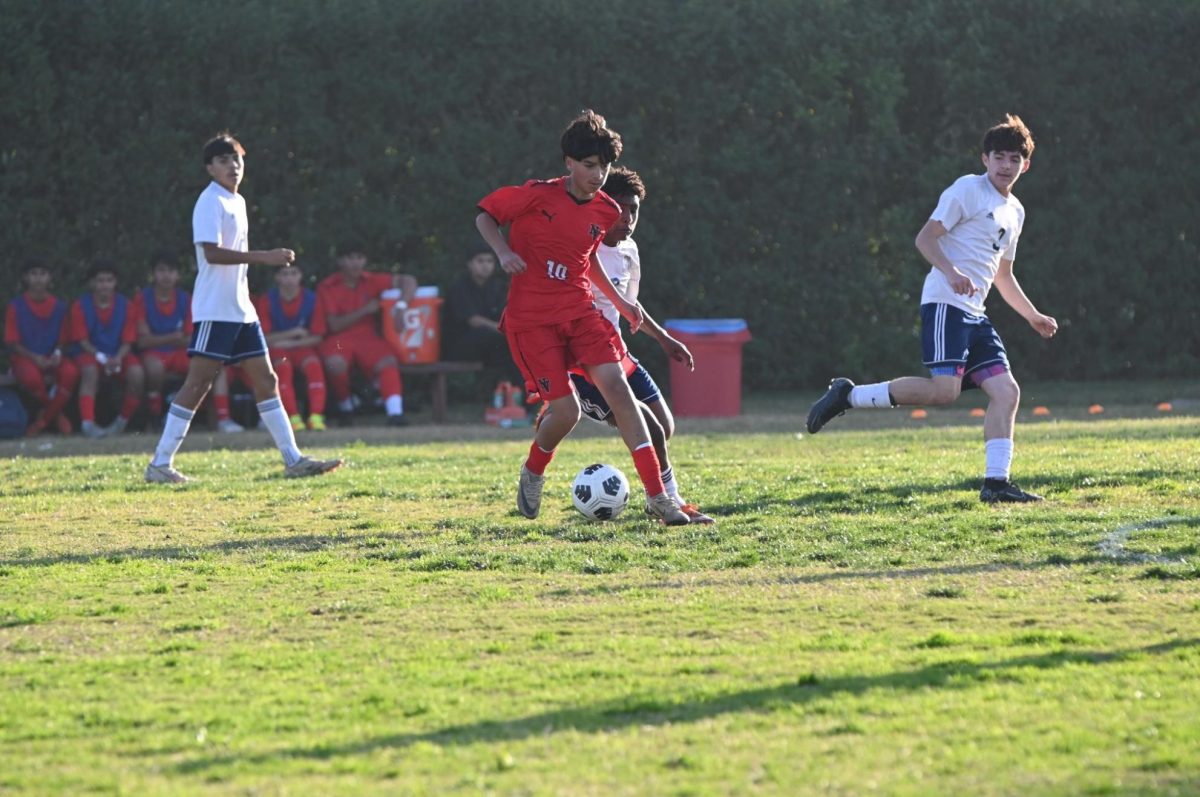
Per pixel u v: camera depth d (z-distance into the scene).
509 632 18.55
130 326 51.94
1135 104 65.06
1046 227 64.62
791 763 13.10
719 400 55.00
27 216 54.97
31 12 54.34
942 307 29.05
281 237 58.44
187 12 55.94
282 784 12.78
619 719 14.59
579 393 28.27
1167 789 12.30
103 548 25.52
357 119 58.50
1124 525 25.02
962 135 64.88
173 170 56.53
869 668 16.23
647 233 61.66
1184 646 16.92
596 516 27.28
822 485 31.09
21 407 51.31
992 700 14.92
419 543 25.42
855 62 63.03
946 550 23.50
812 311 63.59
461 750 13.62
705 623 18.75
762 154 62.12
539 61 59.75
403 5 58.38
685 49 60.94
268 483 34.12
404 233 59.00
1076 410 54.03
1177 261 65.62
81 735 14.37
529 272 25.55
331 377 53.78
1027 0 63.88
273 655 17.47
